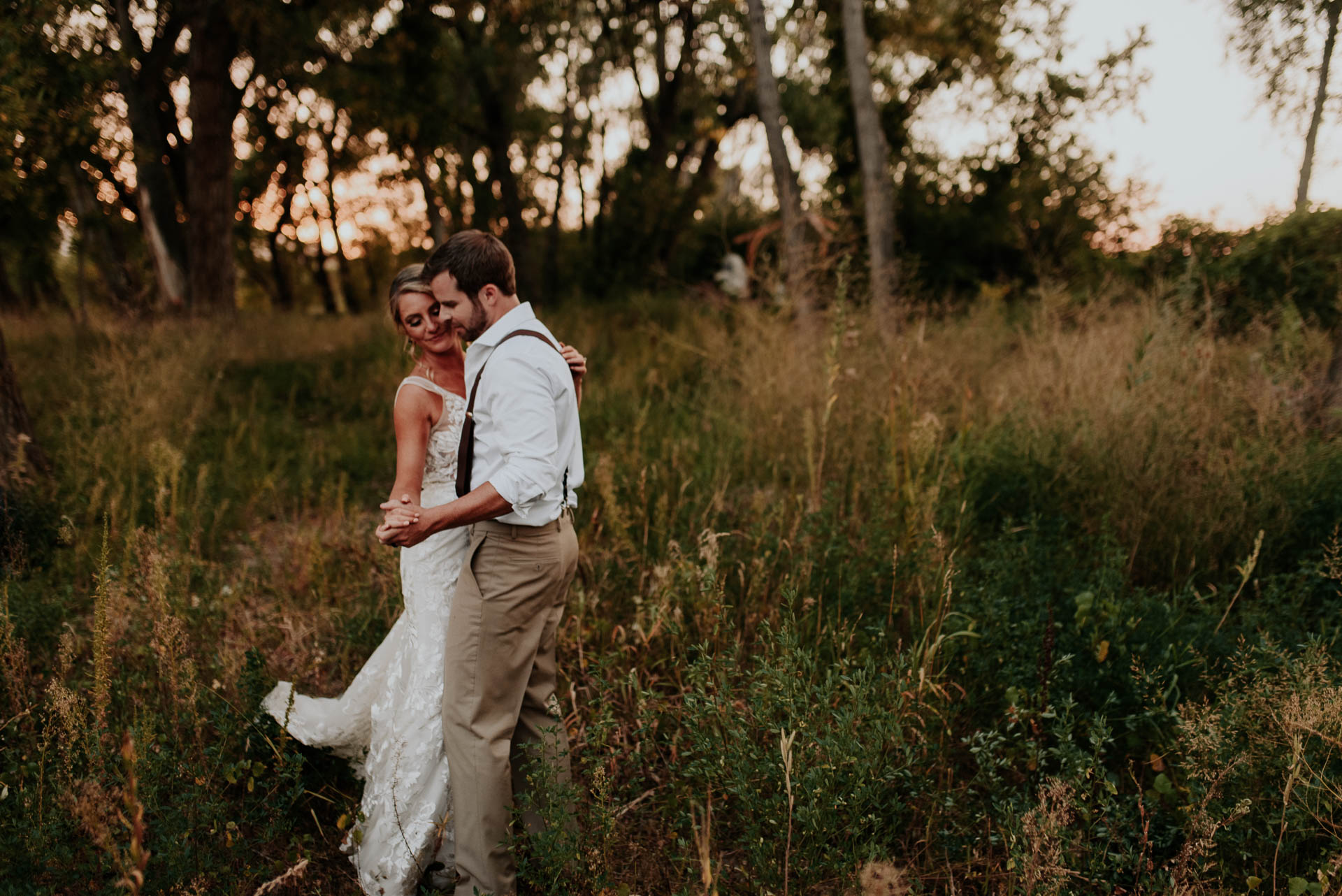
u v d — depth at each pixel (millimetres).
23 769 2316
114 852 1757
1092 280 11172
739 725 2467
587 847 2186
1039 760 2426
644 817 2623
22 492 4141
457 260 2127
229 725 2424
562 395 2174
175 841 2045
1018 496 4418
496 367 2098
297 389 8727
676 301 12094
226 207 12430
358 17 12477
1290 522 3750
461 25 15203
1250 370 5199
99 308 11789
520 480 2016
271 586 3920
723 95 18188
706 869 1760
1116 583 3326
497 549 2141
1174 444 4215
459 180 22906
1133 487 4121
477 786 2131
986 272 14055
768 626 2766
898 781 2404
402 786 2201
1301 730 2193
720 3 15750
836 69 15000
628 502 4543
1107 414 4543
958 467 4207
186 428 6125
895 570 3279
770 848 2137
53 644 3137
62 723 2314
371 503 5496
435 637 2250
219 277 12383
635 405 6598
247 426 6836
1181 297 5590
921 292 11328
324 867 2410
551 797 2188
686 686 3021
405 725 2219
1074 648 3000
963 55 13016
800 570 3439
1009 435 4809
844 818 2221
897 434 4363
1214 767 2258
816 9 13617
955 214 14172
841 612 3246
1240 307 7480
